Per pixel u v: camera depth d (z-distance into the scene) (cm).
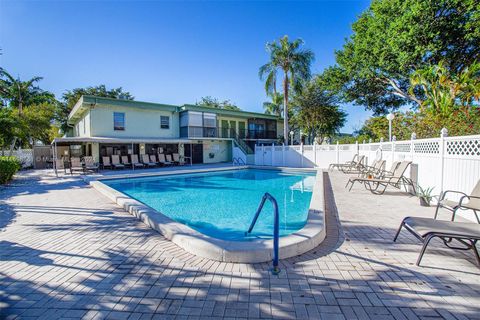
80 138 1645
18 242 404
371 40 1916
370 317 214
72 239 416
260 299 242
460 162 551
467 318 211
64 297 250
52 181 1230
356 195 789
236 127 2842
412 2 1582
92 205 680
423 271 293
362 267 305
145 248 374
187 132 2325
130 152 2097
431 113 1075
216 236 542
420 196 641
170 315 220
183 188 1177
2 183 1130
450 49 1675
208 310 226
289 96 2917
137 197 981
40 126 2586
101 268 310
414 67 1805
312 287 262
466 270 294
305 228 404
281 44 2388
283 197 964
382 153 1145
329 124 2933
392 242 389
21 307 234
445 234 294
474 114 884
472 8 1458
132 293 255
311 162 2036
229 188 1175
